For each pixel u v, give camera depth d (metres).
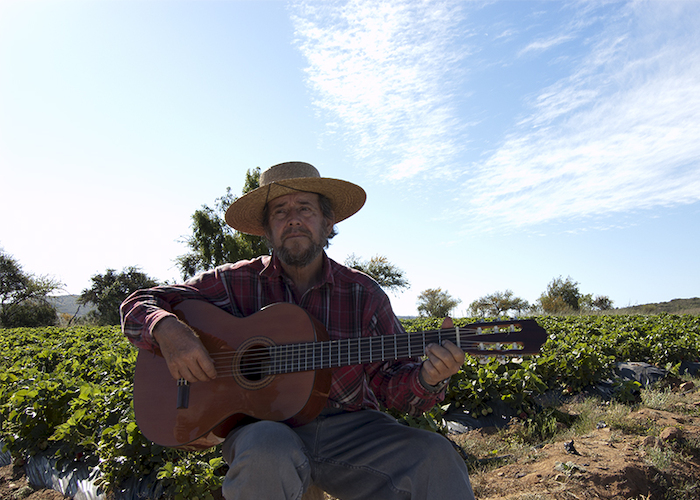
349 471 2.21
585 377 7.08
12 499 4.38
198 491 3.58
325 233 2.80
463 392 6.23
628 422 5.11
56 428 4.62
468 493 1.98
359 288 2.69
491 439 5.33
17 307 53.28
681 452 4.12
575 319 17.28
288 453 1.80
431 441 2.07
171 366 2.30
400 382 2.37
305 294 2.68
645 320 15.09
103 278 57.78
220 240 39.97
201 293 2.77
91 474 4.25
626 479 3.60
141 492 3.83
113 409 4.66
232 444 2.07
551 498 3.37
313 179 2.66
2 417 5.59
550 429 5.39
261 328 2.45
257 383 2.33
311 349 2.32
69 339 13.27
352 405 2.48
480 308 39.22
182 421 2.37
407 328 14.67
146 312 2.46
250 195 2.78
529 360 7.05
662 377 7.54
